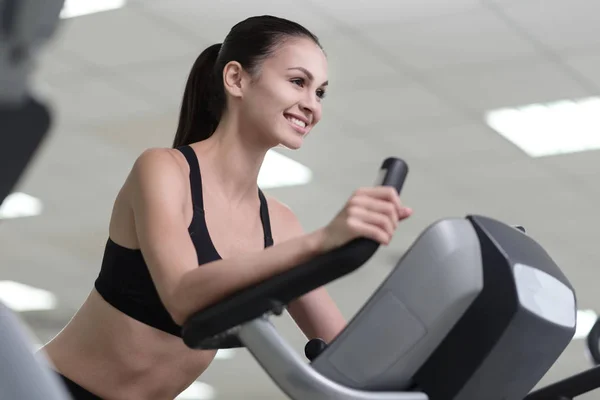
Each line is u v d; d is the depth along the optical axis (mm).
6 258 9633
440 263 942
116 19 5312
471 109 6344
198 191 1445
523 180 7516
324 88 1492
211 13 5227
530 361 1037
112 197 8070
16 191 324
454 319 984
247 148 1500
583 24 5160
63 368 1479
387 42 5523
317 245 911
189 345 978
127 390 1480
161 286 1165
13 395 394
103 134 6844
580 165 7113
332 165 7441
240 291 956
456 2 5031
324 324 1613
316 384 918
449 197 8008
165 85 6082
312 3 5117
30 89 300
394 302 937
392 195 904
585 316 10648
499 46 5500
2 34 294
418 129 6715
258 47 1464
